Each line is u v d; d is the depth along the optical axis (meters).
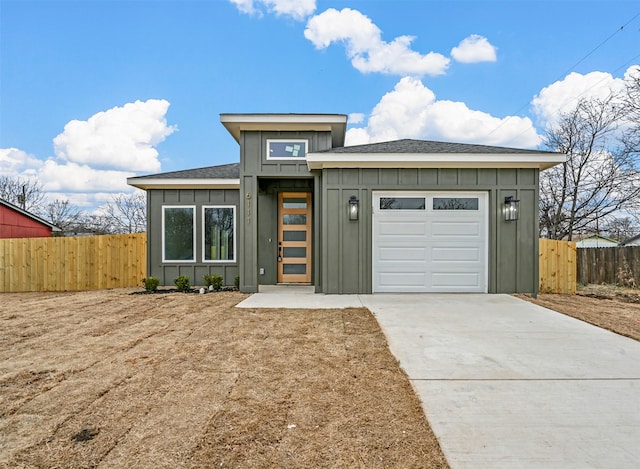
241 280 7.83
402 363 3.55
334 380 3.14
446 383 3.09
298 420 2.48
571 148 14.45
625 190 13.23
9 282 9.53
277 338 4.36
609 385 3.07
